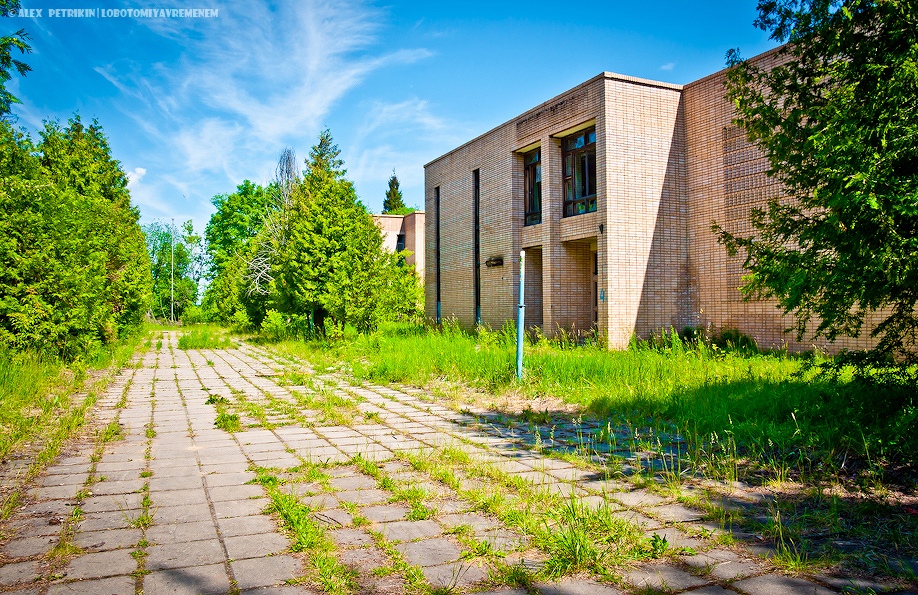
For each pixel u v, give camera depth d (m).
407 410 8.14
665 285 15.73
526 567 3.09
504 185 19.80
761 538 3.50
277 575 3.03
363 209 20.41
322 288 19.53
